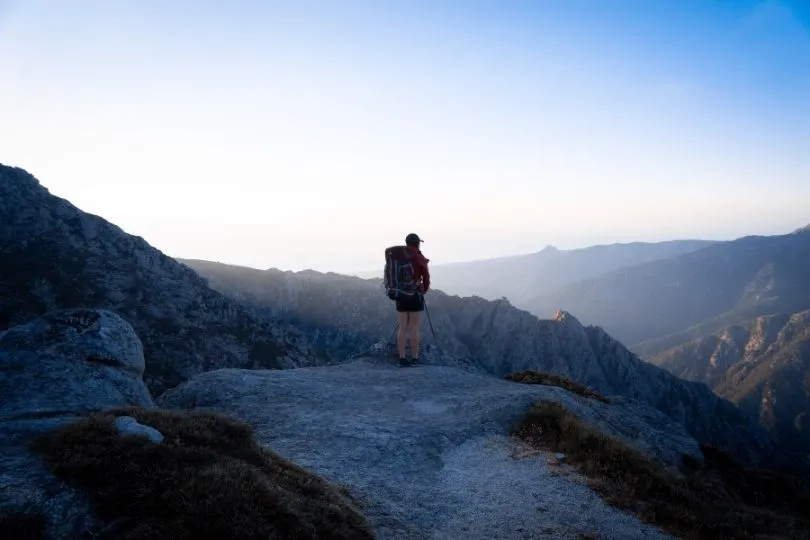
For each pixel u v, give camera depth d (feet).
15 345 29.35
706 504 31.65
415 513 25.75
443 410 40.73
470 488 29.25
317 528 20.33
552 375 65.82
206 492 18.71
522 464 32.81
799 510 46.42
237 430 26.30
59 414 24.31
